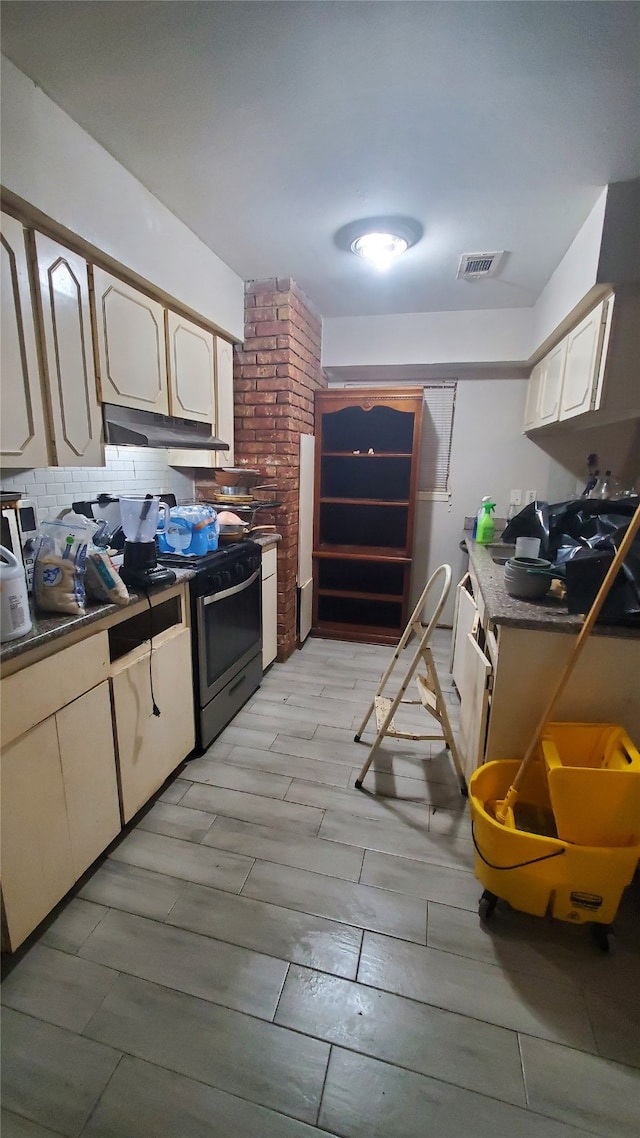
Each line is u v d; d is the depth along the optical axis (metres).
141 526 1.84
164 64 1.26
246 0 1.08
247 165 1.69
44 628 1.25
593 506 1.92
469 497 3.67
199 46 1.21
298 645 3.43
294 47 1.21
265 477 2.95
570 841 1.37
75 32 1.17
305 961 1.28
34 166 1.34
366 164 1.67
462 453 3.63
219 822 1.76
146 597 1.61
